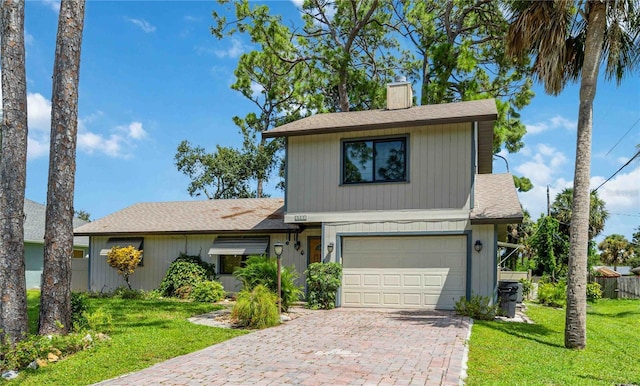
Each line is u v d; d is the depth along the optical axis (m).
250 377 7.25
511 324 13.32
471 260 15.00
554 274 26.16
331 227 16.58
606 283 32.22
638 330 14.94
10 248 9.62
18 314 9.53
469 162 15.27
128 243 21.81
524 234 39.25
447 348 9.26
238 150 40.28
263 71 31.11
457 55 27.05
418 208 15.66
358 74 29.62
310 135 17.05
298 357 8.59
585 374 8.29
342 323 12.55
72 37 10.67
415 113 16.98
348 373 7.42
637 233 59.91
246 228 19.91
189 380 7.13
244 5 28.48
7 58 9.98
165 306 16.05
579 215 11.23
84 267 23.38
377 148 16.34
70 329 10.53
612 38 11.78
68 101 10.55
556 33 11.55
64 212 10.41
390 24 31.70
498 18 27.92
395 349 9.18
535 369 8.28
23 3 10.27
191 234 20.91
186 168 40.00
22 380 7.69
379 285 16.11
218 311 15.26
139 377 7.36
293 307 16.41
